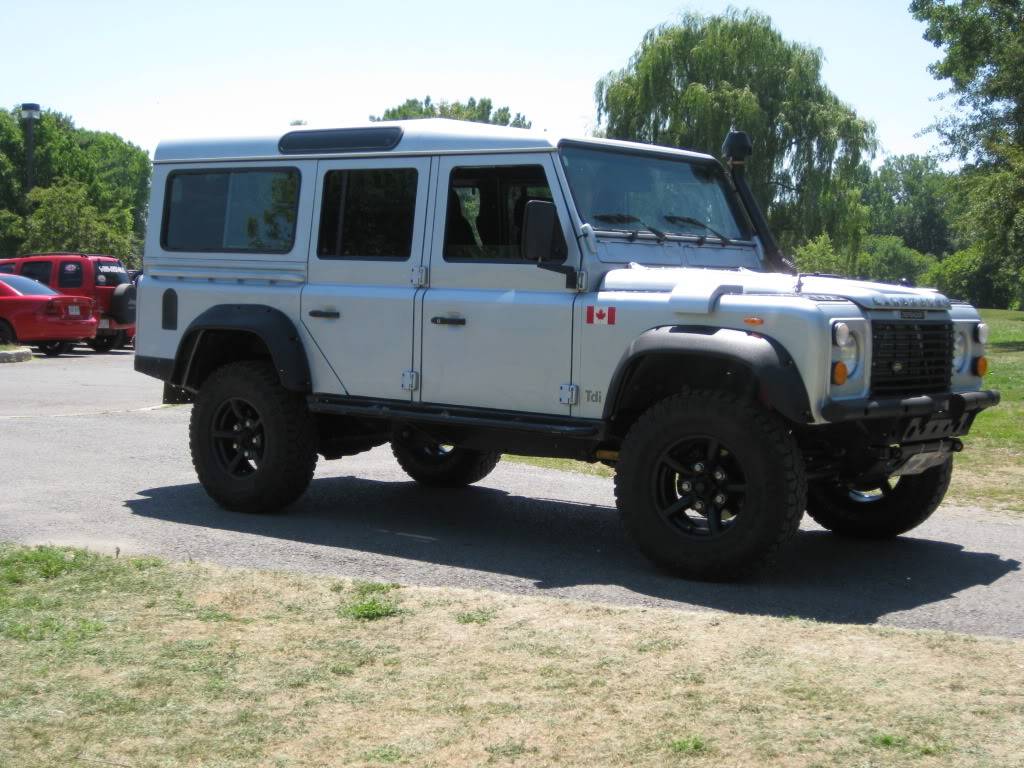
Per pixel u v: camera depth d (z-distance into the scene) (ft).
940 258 476.95
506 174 22.93
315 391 25.31
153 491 28.37
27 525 23.81
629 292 21.42
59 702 13.44
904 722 12.96
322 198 25.46
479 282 23.15
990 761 11.94
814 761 11.93
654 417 20.62
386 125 24.80
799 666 14.89
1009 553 23.75
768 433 19.57
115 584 18.53
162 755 12.06
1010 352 99.66
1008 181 124.47
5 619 16.52
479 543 23.71
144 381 57.72
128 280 85.15
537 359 22.24
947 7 130.93
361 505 27.76
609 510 28.02
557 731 12.71
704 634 16.33
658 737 12.54
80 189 164.55
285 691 13.91
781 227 138.31
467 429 23.84
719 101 131.03
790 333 19.35
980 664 15.06
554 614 17.30
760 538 19.67
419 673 14.56
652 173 24.14
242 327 25.62
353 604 17.58
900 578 21.35
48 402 47.06
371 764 11.87
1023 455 36.52
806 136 136.77
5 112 247.09
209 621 16.70
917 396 21.15
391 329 24.11
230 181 27.02
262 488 25.59
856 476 21.33
